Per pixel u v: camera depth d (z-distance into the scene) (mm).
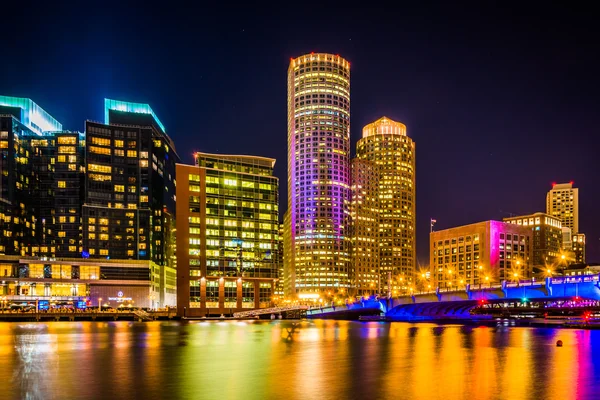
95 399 39594
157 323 186125
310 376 49438
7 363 60969
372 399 38469
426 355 68312
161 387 44062
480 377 48250
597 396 39062
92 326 159625
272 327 151875
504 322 188875
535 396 39156
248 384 45062
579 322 177250
